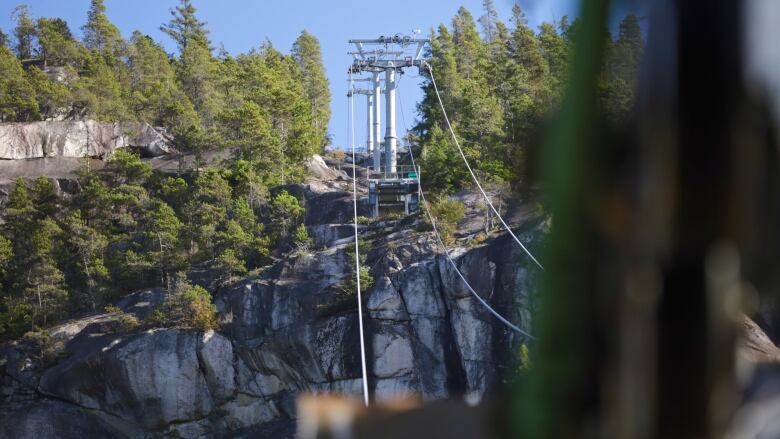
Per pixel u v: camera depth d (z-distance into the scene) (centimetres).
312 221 6506
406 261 4994
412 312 4688
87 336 5350
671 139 132
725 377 131
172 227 6216
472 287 4469
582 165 138
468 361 4416
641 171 134
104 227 6844
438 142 6506
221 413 4975
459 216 5322
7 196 7969
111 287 6038
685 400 132
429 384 4512
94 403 5066
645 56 133
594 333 138
